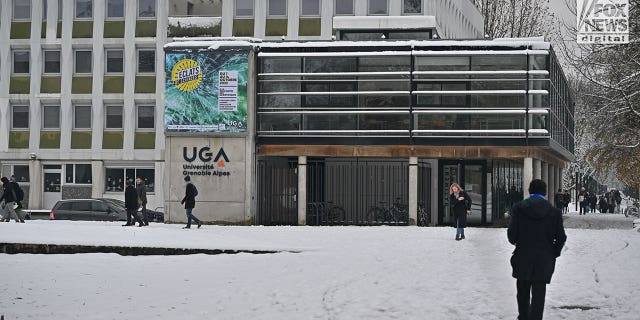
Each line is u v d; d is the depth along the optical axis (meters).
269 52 36.50
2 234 25.92
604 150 37.62
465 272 17.77
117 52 57.06
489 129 35.44
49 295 15.41
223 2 56.88
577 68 28.69
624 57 28.34
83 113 57.19
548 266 10.88
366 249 23.28
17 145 57.34
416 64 35.97
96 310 13.54
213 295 14.98
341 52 36.19
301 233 28.66
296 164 39.06
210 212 35.88
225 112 35.81
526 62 35.56
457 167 39.84
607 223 44.91
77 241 24.53
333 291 14.99
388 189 37.53
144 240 24.98
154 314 13.02
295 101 36.25
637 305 12.97
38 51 57.28
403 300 13.73
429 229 31.20
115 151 56.44
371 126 35.94
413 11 56.81
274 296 14.58
